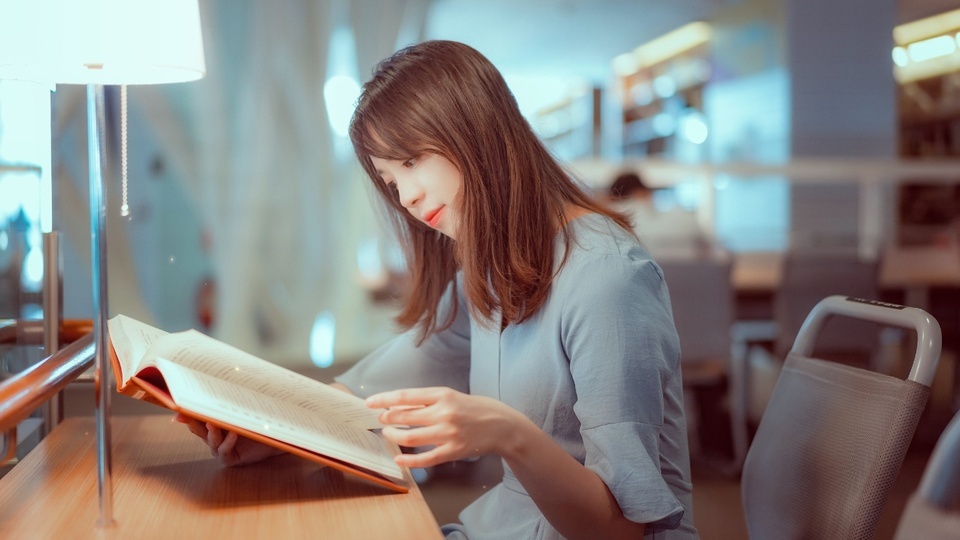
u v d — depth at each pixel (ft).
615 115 28.81
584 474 2.66
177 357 2.85
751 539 3.50
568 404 3.06
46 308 3.87
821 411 3.12
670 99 27.09
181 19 2.59
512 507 3.33
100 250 2.34
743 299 11.28
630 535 2.76
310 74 15.42
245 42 15.19
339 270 15.69
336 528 2.39
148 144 14.87
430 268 3.74
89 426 3.59
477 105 3.03
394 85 3.07
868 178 14.48
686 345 9.23
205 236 15.30
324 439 2.71
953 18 21.83
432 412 2.33
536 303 3.05
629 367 2.80
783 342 10.06
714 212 13.60
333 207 15.72
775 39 20.62
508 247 3.04
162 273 15.06
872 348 9.86
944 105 22.16
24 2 2.40
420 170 3.09
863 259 9.95
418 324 3.89
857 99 20.30
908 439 2.75
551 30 27.30
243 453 3.01
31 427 3.87
